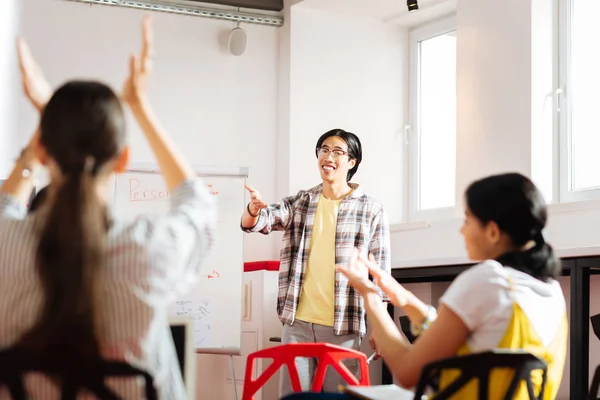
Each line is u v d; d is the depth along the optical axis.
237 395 4.94
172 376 1.60
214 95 5.46
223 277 4.39
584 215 3.85
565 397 4.03
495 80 4.50
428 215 5.46
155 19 5.34
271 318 5.10
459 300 1.88
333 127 5.53
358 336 3.70
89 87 1.49
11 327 1.46
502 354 1.78
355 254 2.21
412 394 2.05
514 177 2.00
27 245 1.44
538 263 1.97
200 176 4.46
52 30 5.10
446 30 5.46
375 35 5.64
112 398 1.46
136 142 5.19
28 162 1.68
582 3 4.32
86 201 1.42
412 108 5.65
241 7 5.49
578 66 4.31
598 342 3.92
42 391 1.48
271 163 5.55
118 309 1.45
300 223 3.85
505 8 4.46
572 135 4.32
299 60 5.48
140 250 1.46
